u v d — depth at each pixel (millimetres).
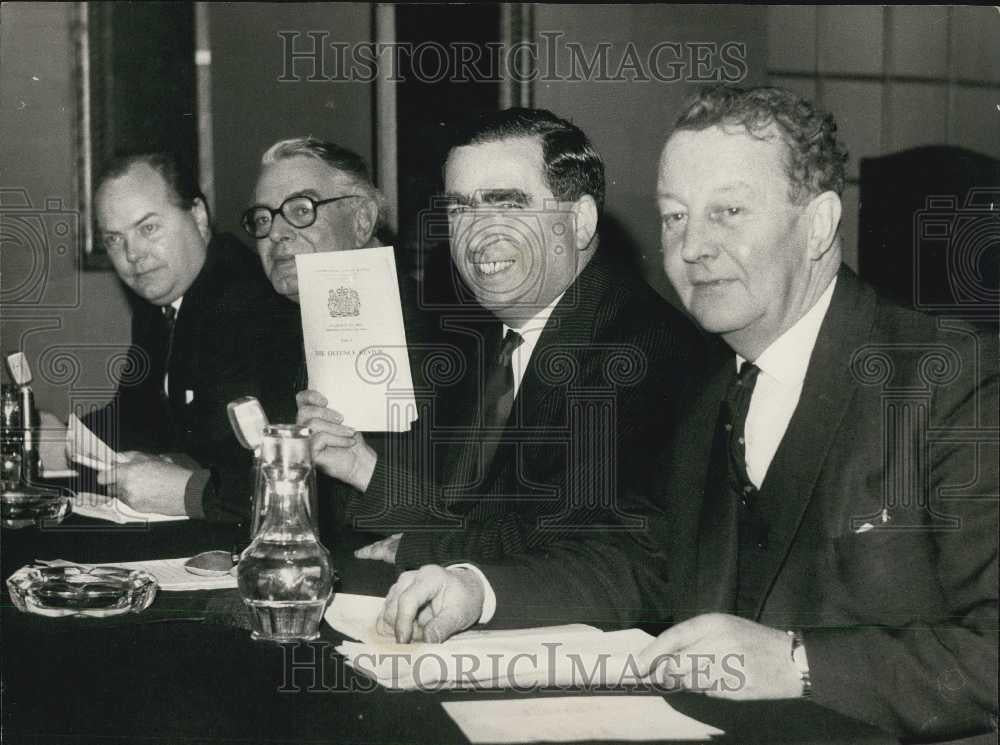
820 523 1386
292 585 1208
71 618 1265
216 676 1085
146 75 3180
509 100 2838
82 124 3139
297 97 3137
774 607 1396
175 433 2449
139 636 1208
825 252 1468
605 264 1856
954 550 1282
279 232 2385
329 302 1780
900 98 2594
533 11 2785
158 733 950
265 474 1250
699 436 1532
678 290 1520
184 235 2543
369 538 1720
